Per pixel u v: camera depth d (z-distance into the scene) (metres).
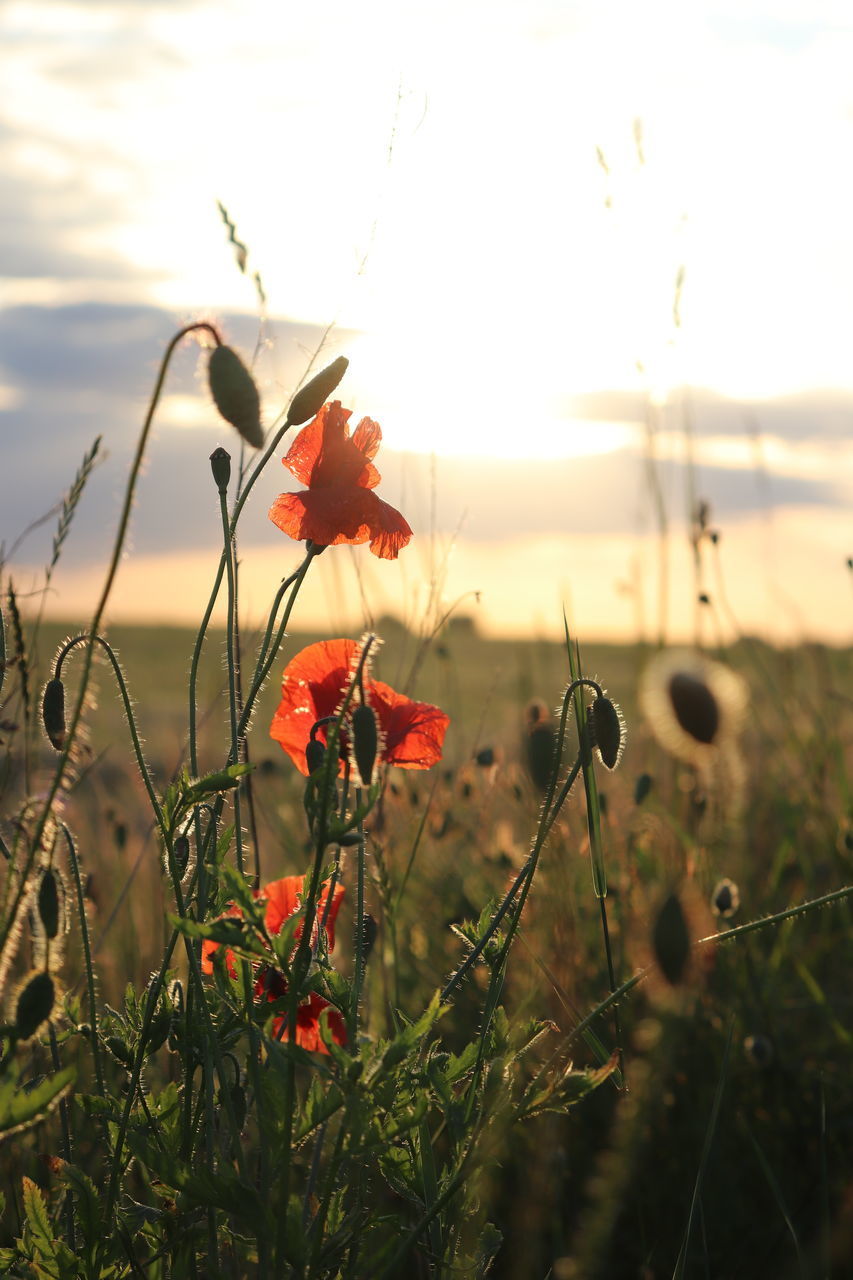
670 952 1.63
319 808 1.88
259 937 1.86
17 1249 2.01
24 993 1.73
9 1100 1.64
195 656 2.10
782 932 3.78
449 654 4.32
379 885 2.97
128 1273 2.04
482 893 3.78
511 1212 2.58
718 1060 3.20
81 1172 1.99
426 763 2.36
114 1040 2.10
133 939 3.38
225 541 2.12
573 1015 2.72
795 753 4.43
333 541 2.22
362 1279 1.98
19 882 1.91
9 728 2.52
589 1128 3.06
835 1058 3.53
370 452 2.39
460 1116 1.92
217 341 2.03
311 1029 2.30
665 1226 2.93
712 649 4.43
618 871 3.66
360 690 1.97
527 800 3.46
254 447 1.94
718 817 3.79
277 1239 1.76
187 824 2.09
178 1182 1.86
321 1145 2.01
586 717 2.33
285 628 2.23
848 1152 3.19
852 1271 2.68
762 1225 2.97
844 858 3.84
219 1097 2.15
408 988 3.60
